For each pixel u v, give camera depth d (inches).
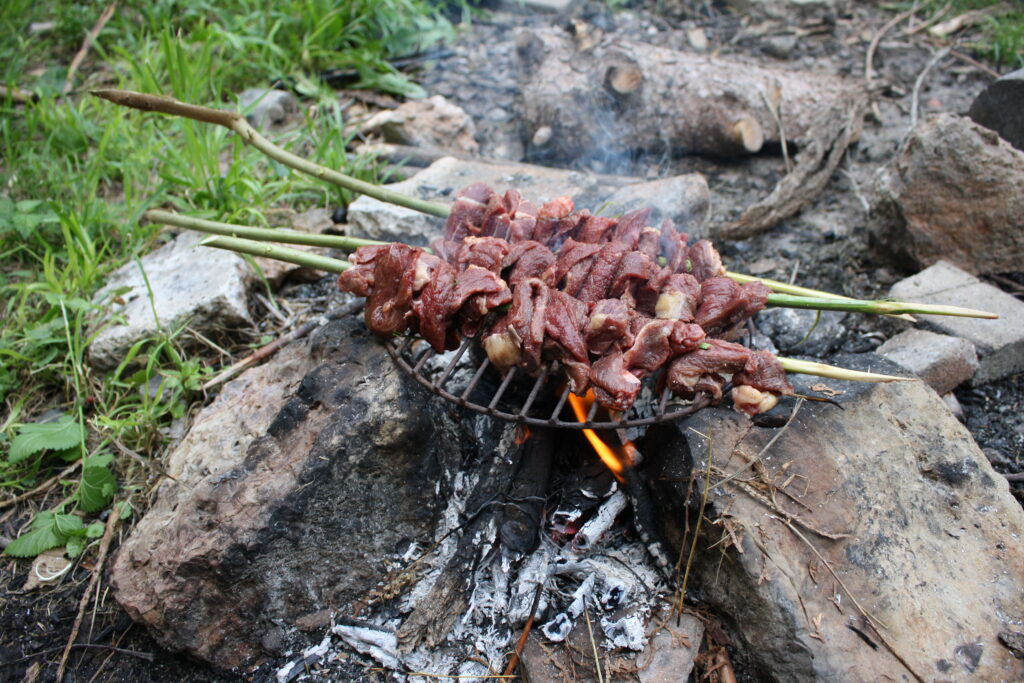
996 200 39.3
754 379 29.4
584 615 29.0
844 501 28.3
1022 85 42.8
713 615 29.0
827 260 44.6
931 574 27.3
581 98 50.1
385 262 30.5
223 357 40.1
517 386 33.1
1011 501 29.1
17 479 35.9
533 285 29.3
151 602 28.4
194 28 59.6
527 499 30.2
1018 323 37.3
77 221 43.9
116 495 35.1
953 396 36.9
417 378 29.7
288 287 44.0
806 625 25.9
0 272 44.9
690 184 43.0
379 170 50.1
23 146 50.8
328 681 29.1
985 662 25.8
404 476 30.5
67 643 30.9
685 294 29.9
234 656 29.2
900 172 41.6
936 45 59.7
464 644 29.5
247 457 30.1
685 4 66.4
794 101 49.1
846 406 31.1
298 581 29.5
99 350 38.7
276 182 48.1
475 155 52.9
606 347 28.8
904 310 30.2
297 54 58.7
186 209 46.2
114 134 51.2
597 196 43.7
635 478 30.8
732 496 27.8
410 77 59.6
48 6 65.9
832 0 62.9
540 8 65.7
